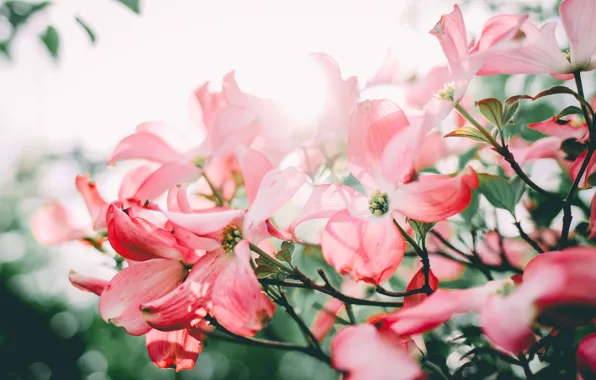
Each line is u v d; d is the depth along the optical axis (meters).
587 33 0.28
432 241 0.40
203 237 0.30
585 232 0.35
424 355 0.29
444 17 0.28
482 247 0.41
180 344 0.32
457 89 0.28
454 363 0.33
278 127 0.36
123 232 0.30
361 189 0.36
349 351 0.24
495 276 0.38
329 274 0.41
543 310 0.23
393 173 0.29
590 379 0.23
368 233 0.29
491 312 0.23
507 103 0.30
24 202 3.05
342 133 0.36
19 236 2.98
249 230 0.29
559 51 0.29
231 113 0.34
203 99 0.36
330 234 0.30
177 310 0.29
